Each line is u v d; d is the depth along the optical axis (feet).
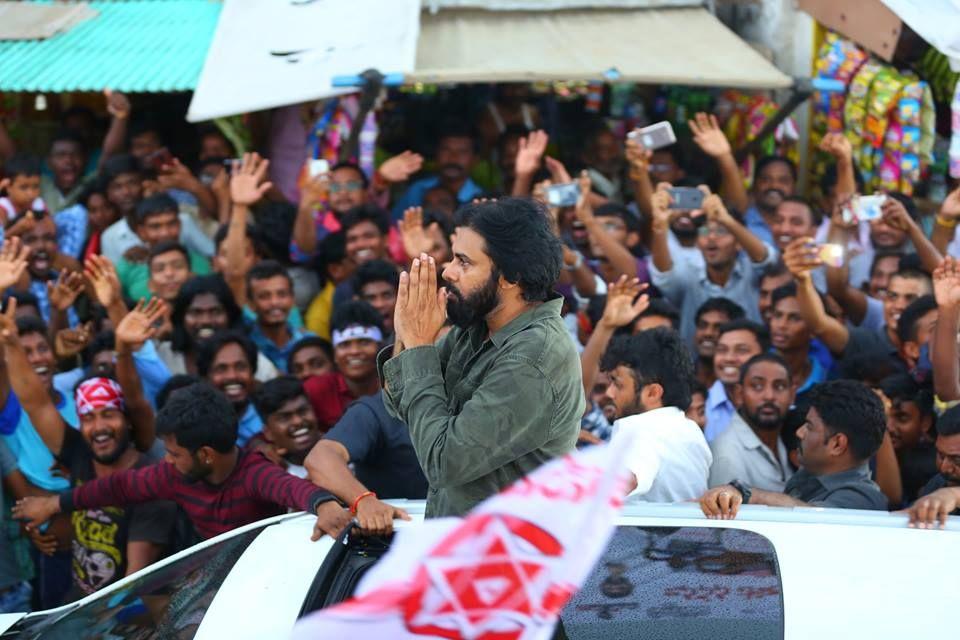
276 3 44.52
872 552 15.87
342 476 21.29
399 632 12.58
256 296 34.45
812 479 24.08
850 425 23.36
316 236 39.60
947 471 24.71
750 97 44.34
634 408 23.49
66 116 47.75
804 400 28.53
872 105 41.45
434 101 47.29
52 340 34.40
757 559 15.69
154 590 17.58
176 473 24.45
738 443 27.32
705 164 45.14
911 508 18.35
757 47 45.68
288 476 23.47
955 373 28.32
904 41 41.39
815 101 44.39
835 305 35.04
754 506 18.24
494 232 16.31
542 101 47.16
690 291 37.32
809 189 45.62
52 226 38.70
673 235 38.75
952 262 28.17
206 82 40.14
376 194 41.60
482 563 12.61
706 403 30.55
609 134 45.14
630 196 45.34
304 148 44.19
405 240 35.17
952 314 28.17
